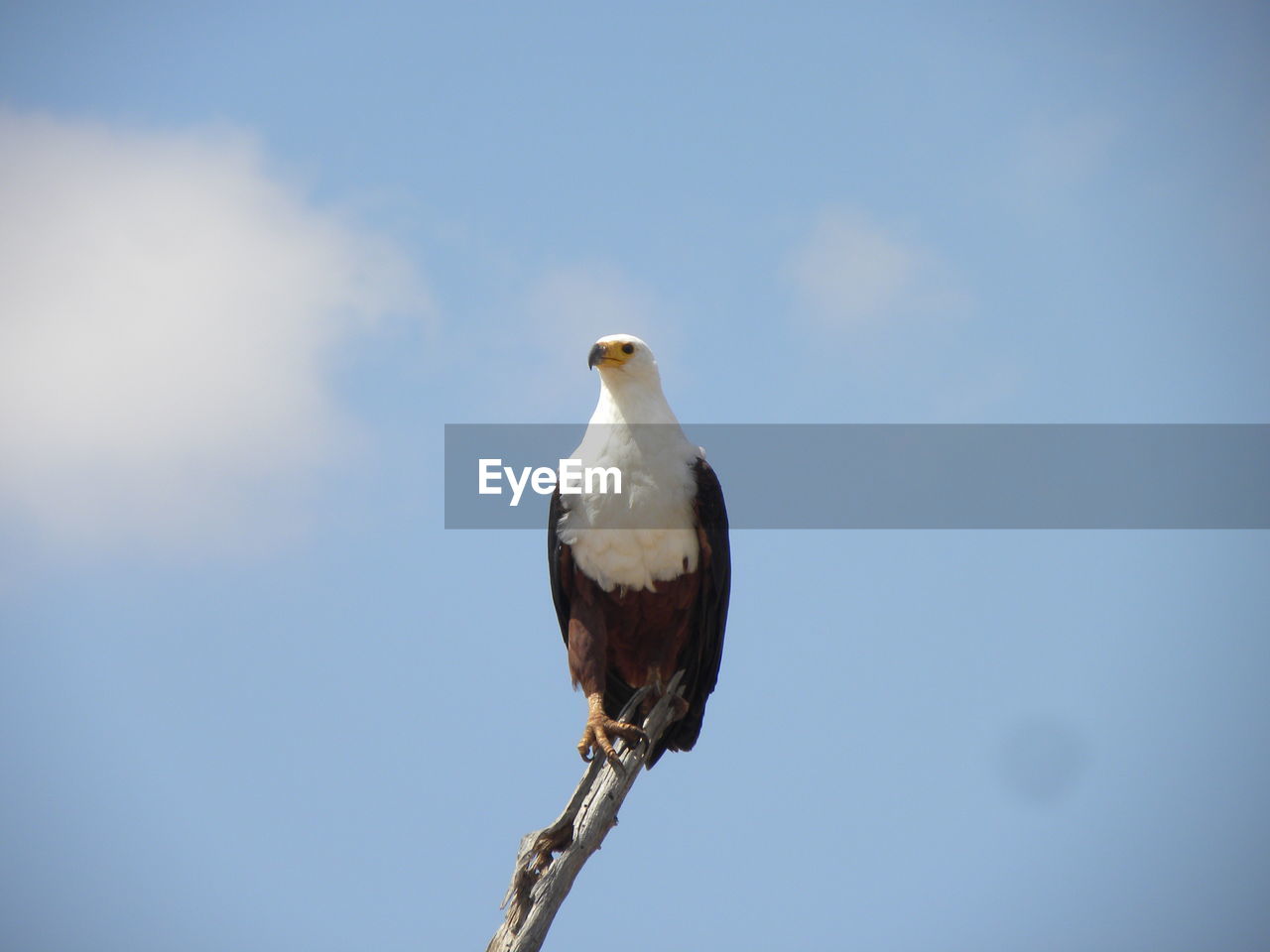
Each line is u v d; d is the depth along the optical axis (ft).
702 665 46.19
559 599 45.50
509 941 33.65
